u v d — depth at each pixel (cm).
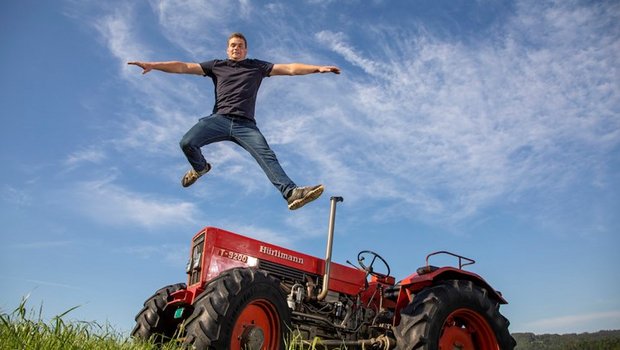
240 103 447
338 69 459
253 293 508
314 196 419
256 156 441
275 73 467
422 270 606
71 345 309
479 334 581
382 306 648
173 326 601
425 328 533
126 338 423
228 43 469
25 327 304
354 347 583
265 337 521
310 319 570
